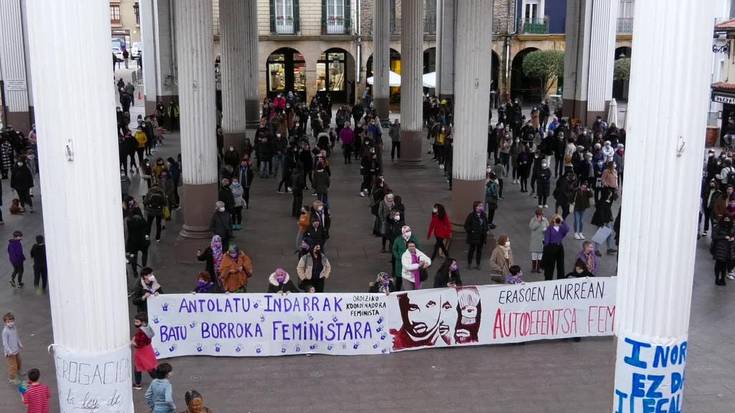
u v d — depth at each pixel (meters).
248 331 14.27
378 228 21.08
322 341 14.40
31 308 16.72
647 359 8.59
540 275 18.91
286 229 23.00
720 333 15.84
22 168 24.47
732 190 20.97
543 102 51.81
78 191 8.59
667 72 8.01
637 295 8.55
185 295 14.04
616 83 59.34
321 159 24.20
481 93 20.16
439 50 47.31
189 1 18.75
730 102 31.67
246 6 41.88
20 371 13.59
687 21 7.89
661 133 8.12
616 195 24.36
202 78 19.12
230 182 22.77
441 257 20.25
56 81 8.38
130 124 43.41
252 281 18.39
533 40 55.94
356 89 57.06
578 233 22.39
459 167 20.64
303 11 55.38
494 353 14.62
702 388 13.40
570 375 13.73
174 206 24.83
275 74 57.34
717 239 18.62
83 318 8.85
